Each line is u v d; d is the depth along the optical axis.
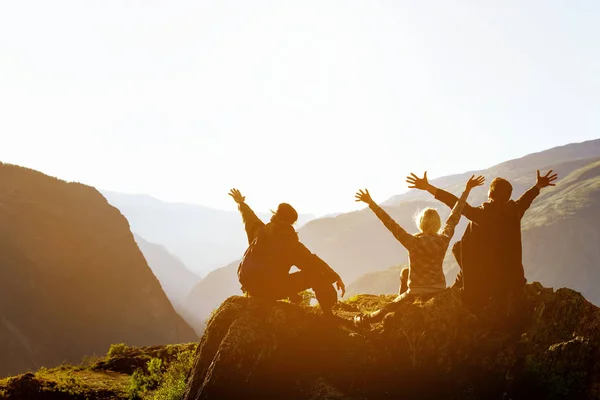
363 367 7.16
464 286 7.49
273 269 7.77
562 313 6.92
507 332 7.12
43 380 11.12
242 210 8.30
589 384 6.42
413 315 7.27
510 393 6.71
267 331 7.53
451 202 7.63
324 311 7.79
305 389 7.09
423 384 7.00
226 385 7.13
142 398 10.66
